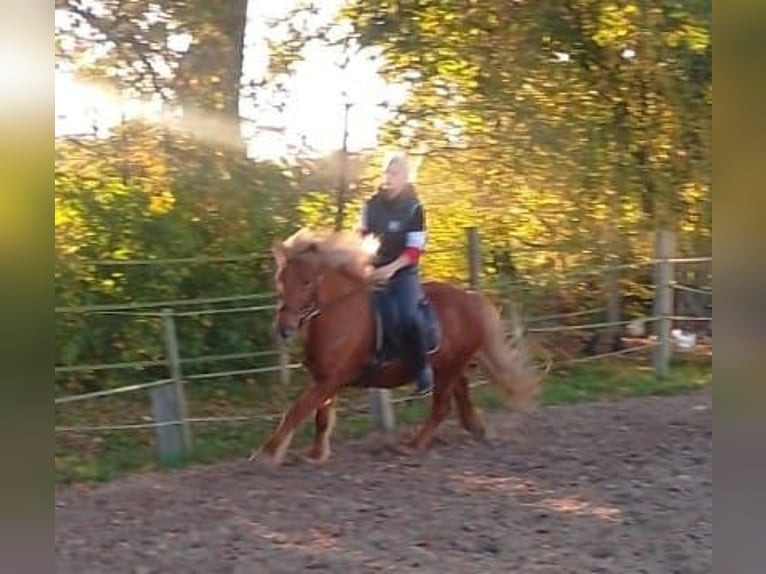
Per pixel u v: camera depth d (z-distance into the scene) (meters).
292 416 8.53
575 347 13.83
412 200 8.66
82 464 8.77
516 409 9.93
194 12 11.93
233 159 11.84
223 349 11.42
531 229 14.72
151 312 10.73
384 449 9.23
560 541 6.66
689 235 15.27
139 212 11.10
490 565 6.21
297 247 8.35
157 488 7.95
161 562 6.21
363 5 13.86
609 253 14.68
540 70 14.62
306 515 7.15
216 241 11.46
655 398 11.96
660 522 7.06
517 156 14.62
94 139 11.57
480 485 8.00
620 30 14.50
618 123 15.03
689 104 15.02
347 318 8.45
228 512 7.23
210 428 10.25
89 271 10.79
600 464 8.73
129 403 10.91
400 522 7.00
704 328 14.98
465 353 9.22
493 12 14.25
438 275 13.10
